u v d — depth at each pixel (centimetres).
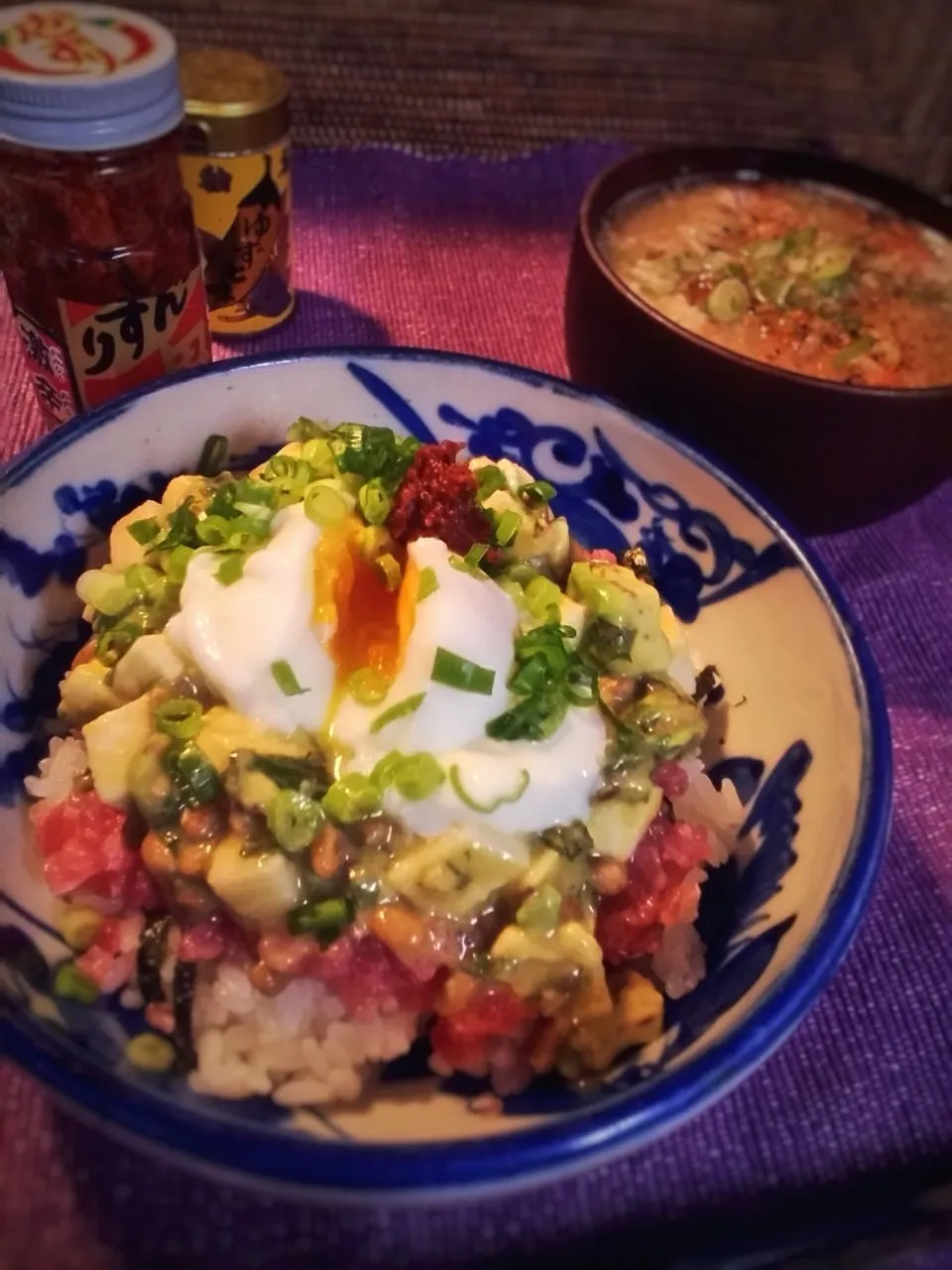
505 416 28
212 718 21
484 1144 15
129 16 24
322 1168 15
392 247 39
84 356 26
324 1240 18
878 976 22
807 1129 20
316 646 21
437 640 20
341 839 20
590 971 20
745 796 24
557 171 43
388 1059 20
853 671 22
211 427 26
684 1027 19
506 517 24
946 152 44
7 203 24
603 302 27
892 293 31
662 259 31
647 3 42
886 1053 21
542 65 43
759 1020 17
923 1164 20
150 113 23
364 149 42
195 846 20
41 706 23
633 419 27
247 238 31
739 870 22
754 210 33
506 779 20
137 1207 18
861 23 45
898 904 24
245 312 33
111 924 20
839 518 29
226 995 20
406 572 22
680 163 33
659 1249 18
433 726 20
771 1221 19
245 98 29
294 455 25
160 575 23
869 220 34
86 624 24
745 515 26
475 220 40
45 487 23
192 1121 15
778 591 25
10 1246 17
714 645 26
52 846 21
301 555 21
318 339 34
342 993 20
